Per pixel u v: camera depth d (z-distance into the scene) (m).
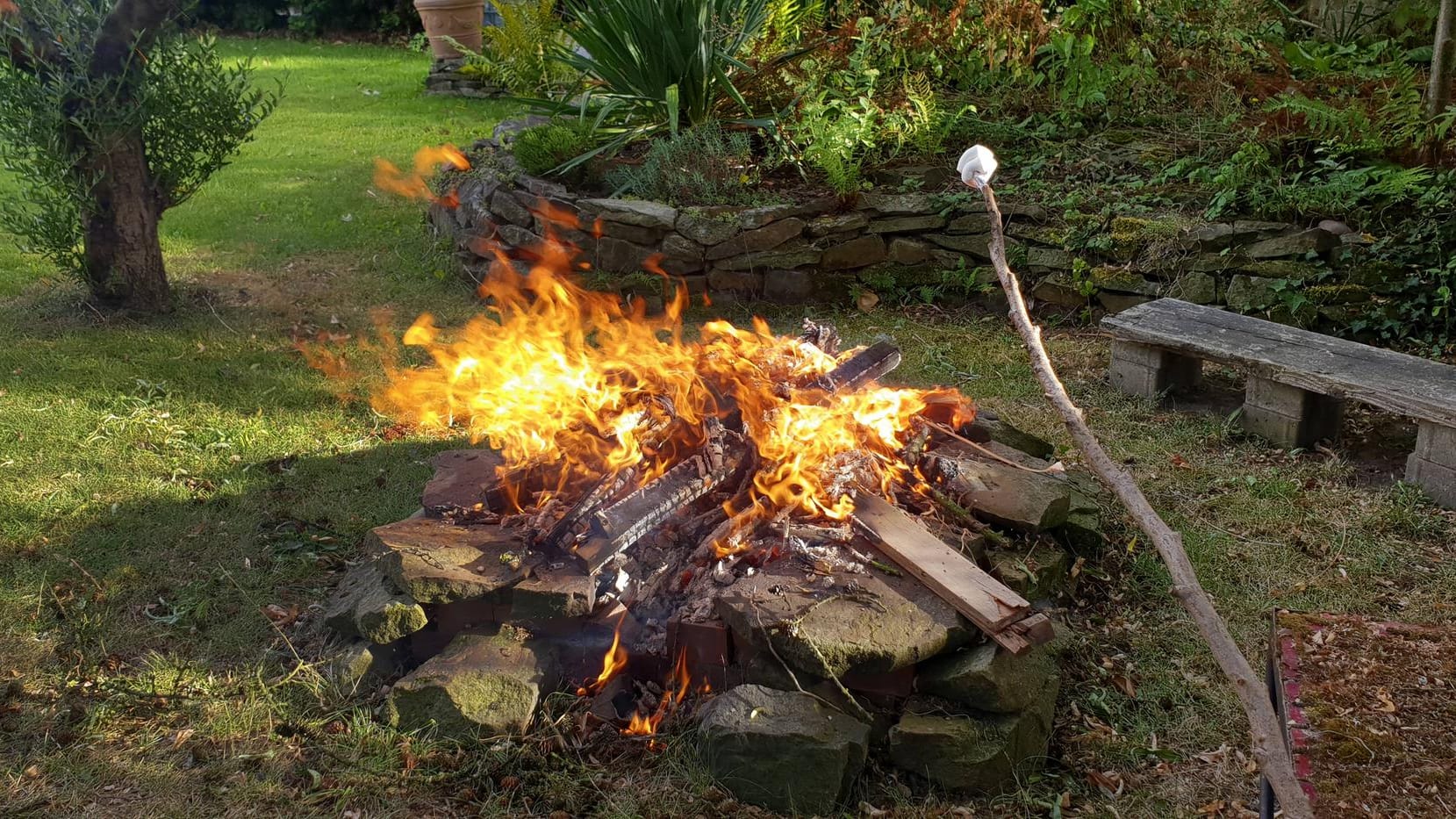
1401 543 4.31
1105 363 6.08
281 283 7.27
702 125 7.43
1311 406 5.06
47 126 6.01
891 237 7.00
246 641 3.73
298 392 5.68
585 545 3.45
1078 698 3.45
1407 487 4.66
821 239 6.89
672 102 7.11
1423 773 2.13
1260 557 4.23
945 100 8.16
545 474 3.90
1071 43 7.77
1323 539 4.35
